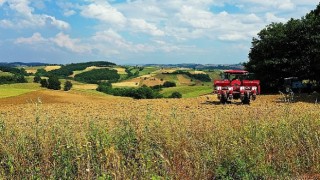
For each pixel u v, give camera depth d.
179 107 23.61
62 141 8.51
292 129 10.44
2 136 8.88
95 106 26.00
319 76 38.94
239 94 26.19
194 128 10.76
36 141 8.37
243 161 8.00
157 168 7.61
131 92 91.00
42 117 13.46
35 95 38.78
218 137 9.80
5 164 7.71
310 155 9.02
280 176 7.98
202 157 8.25
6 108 24.80
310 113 14.15
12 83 102.38
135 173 7.23
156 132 9.59
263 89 43.91
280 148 9.07
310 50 37.19
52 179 7.06
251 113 15.87
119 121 12.38
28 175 7.27
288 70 39.88
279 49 40.72
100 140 8.36
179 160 8.39
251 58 43.84
